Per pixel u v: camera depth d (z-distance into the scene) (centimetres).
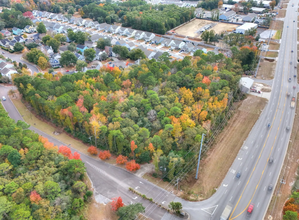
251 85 13150
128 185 7800
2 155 7519
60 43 19738
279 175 8050
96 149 9394
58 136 10231
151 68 12888
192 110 9894
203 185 7769
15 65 16025
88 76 12888
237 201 7188
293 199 6744
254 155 8919
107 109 10094
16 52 19388
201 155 8850
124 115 9719
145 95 11312
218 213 6862
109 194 7450
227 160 8719
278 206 7000
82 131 10100
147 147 8375
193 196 7400
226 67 13875
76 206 6400
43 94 10825
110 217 6706
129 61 17925
